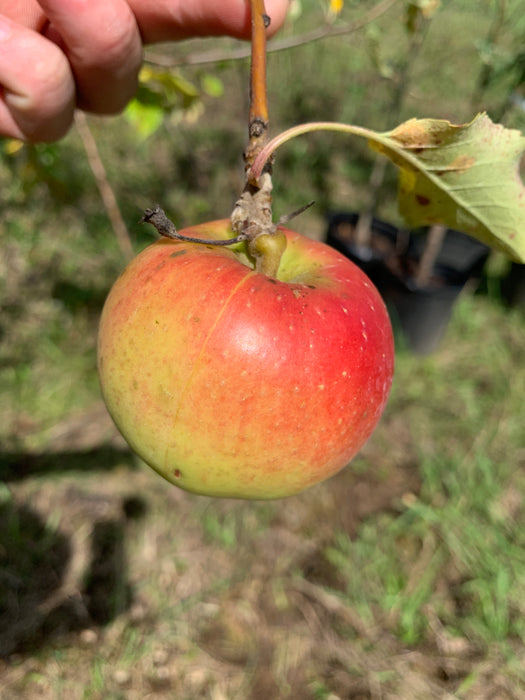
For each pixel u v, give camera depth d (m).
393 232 0.46
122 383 0.12
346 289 0.13
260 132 0.12
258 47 0.12
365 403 0.13
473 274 0.44
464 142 0.13
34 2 0.16
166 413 0.12
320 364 0.12
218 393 0.12
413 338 0.40
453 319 0.43
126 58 0.17
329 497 0.32
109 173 0.49
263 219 0.13
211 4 0.17
